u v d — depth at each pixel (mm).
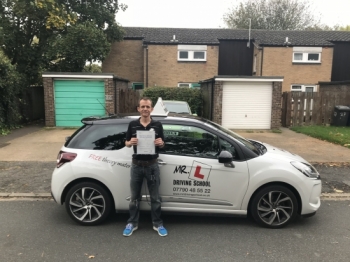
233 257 3414
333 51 21734
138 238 3844
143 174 3793
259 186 4051
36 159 7906
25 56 17188
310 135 12141
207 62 21406
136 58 22281
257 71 21594
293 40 21672
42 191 5590
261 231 4066
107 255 3434
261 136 12047
